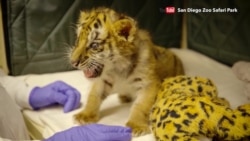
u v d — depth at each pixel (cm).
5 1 162
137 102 127
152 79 129
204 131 100
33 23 168
